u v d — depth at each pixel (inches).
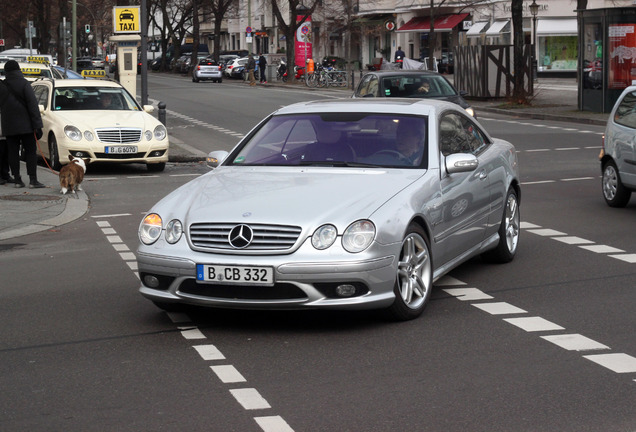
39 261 486.0
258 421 242.1
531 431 232.4
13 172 767.1
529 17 2758.4
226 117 1622.8
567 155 966.4
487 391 263.7
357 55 3786.9
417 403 254.1
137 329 340.2
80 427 240.2
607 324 337.1
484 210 416.8
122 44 1491.1
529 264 450.6
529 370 283.1
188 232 327.6
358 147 379.6
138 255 338.3
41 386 275.4
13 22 3878.0
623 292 387.9
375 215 323.9
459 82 1959.9
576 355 299.0
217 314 360.5
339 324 341.4
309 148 383.9
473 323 340.8
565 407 249.6
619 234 528.1
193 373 285.7
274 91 2455.7
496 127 1339.8
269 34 4621.1
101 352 311.3
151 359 302.0
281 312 361.1
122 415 248.8
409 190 346.6
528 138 1158.3
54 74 1460.4
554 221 576.7
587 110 1533.0
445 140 392.5
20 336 334.3
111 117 897.5
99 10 4911.4
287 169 371.6
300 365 292.0
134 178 863.1
